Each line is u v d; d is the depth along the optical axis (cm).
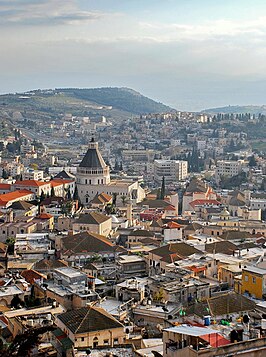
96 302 17550
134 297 18150
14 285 19875
